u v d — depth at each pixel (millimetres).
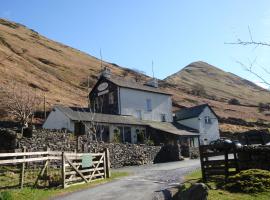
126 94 53250
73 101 70625
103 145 33469
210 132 61906
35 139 27156
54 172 22172
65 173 19609
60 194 17188
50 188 18547
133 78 117812
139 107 54812
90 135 34938
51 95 69375
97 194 17062
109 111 52906
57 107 43375
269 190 15359
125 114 52344
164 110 59281
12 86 59938
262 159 18906
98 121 43250
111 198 15938
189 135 52938
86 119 42438
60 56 117312
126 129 48156
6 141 24969
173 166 32156
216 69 193875
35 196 15812
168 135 49469
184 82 147625
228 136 68000
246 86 170500
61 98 69688
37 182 18703
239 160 19469
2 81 63625
